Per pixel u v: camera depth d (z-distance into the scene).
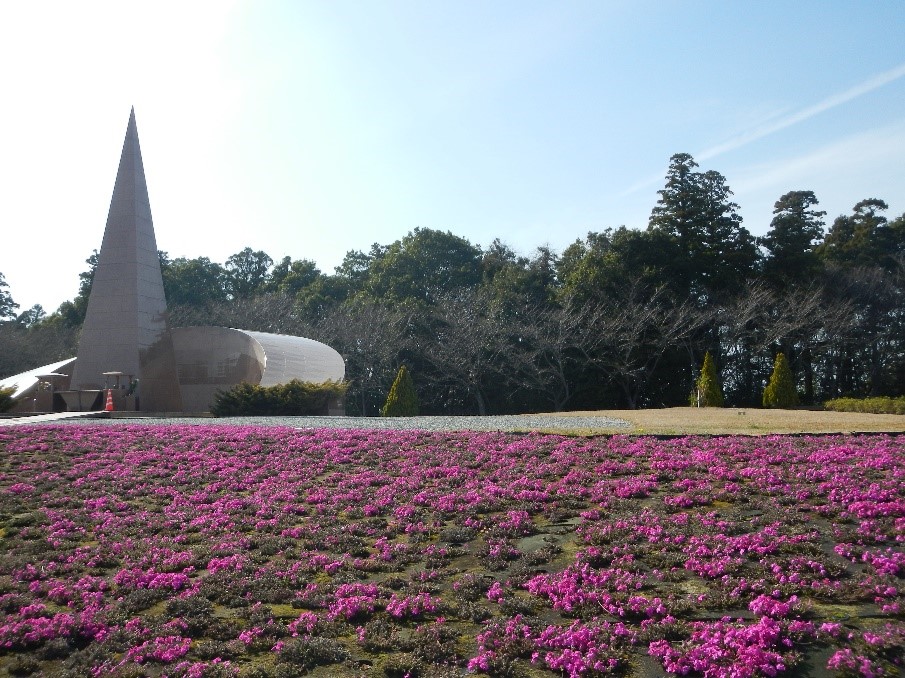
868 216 57.53
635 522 8.74
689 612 6.40
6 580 8.13
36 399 32.41
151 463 14.39
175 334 34.03
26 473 13.52
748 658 5.46
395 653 6.19
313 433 17.61
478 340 47.41
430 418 24.98
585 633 6.07
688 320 44.88
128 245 32.75
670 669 5.57
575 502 9.85
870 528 7.83
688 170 50.75
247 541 9.14
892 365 46.00
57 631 6.78
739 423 18.59
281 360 32.97
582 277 48.75
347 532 9.38
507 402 49.91
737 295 46.03
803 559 7.14
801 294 45.28
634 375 45.06
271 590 7.55
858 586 6.51
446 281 60.28
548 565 7.83
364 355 51.41
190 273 68.88
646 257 47.81
